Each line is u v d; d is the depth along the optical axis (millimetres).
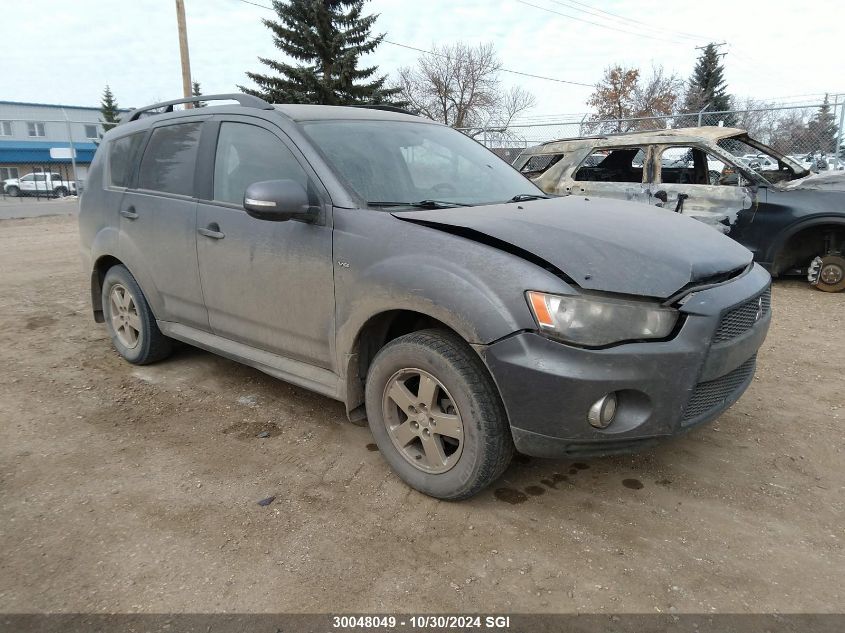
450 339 2562
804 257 6883
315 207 2922
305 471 2996
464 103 50031
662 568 2275
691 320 2346
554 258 2365
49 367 4465
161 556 2369
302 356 3193
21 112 52594
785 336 5102
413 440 2805
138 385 4117
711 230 3045
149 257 3971
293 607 2100
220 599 2139
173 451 3207
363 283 2730
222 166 3520
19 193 26531
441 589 2180
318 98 30266
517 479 2900
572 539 2449
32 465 3061
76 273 8117
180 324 3996
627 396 2346
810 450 3156
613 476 2922
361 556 2361
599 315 2260
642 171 7512
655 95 45344
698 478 2900
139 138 4203
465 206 3039
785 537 2455
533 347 2279
